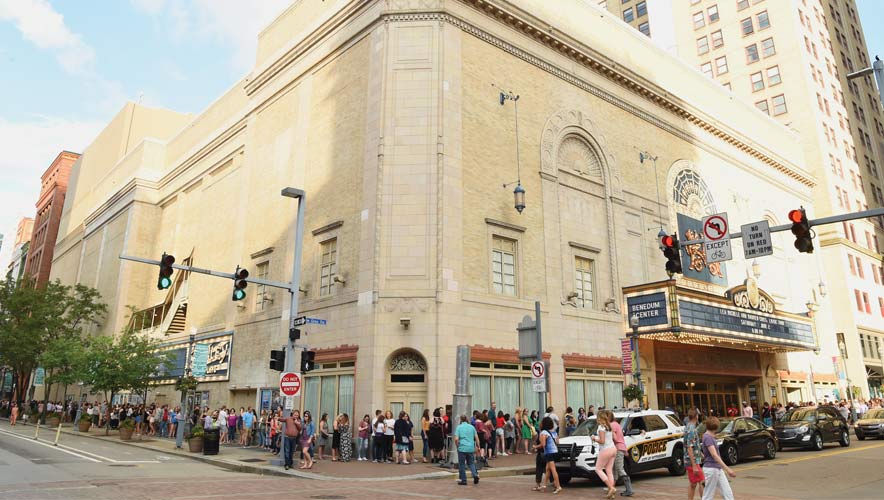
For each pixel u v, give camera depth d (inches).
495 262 978.7
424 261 885.8
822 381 1761.8
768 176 1796.3
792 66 2295.8
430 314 864.9
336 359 915.4
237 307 1274.6
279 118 1286.9
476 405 881.5
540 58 1144.8
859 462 735.1
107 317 1892.2
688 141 1491.1
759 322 1284.4
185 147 1827.0
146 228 1892.2
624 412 663.8
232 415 1118.4
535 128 1100.5
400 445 768.3
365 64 1033.5
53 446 954.1
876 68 563.5
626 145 1295.5
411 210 908.6
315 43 1191.6
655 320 1087.6
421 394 850.8
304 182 1135.0
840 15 2815.0
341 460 799.7
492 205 987.9
